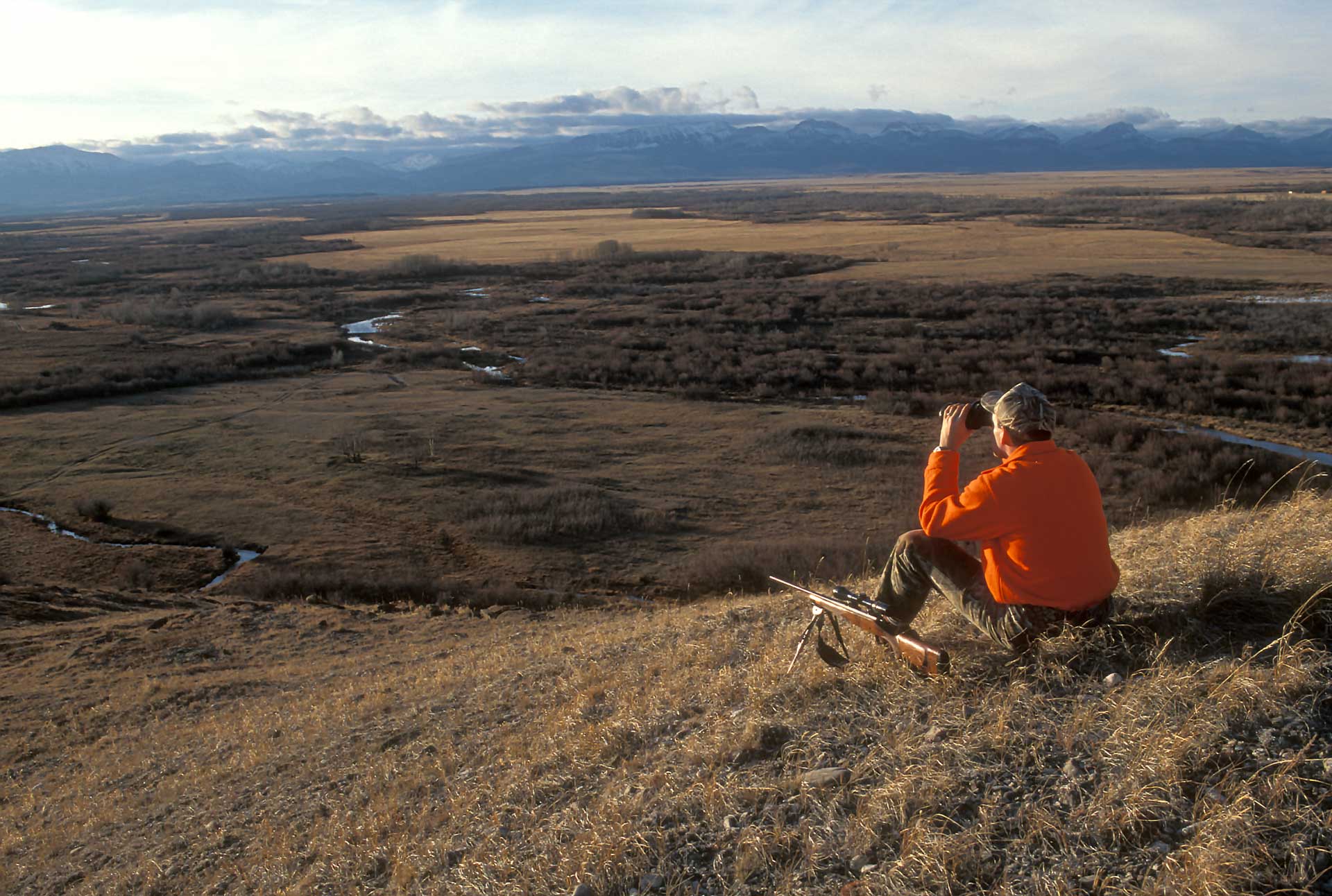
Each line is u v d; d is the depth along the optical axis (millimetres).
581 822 4344
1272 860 2846
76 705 15031
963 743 3828
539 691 8422
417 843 5094
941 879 3119
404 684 12211
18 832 9648
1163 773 3338
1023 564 4160
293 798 7508
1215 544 5793
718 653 6902
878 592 4902
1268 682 3689
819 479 37938
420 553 31062
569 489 36500
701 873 3619
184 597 25250
